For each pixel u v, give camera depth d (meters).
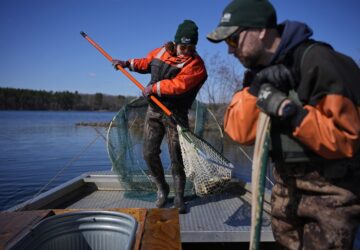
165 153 4.71
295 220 1.80
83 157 13.06
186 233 3.05
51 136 21.23
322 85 1.47
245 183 4.22
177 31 3.58
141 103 4.54
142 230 2.04
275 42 1.66
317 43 1.58
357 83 1.50
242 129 1.72
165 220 2.21
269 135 1.58
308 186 1.67
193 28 3.51
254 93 1.68
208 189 3.73
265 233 2.99
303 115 1.47
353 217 1.62
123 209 2.38
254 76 1.79
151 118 3.72
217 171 3.77
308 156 1.62
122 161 4.35
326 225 1.61
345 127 1.44
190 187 4.25
